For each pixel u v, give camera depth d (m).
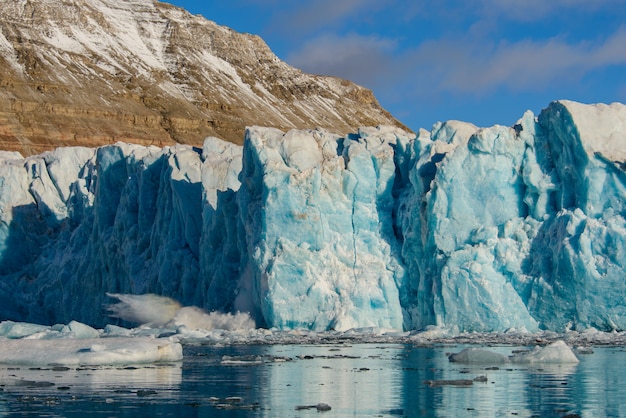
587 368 50.84
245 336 76.12
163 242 95.88
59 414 36.81
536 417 35.78
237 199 87.38
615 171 76.62
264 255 81.31
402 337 74.31
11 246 111.56
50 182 114.50
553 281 76.56
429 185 82.44
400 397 40.81
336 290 81.25
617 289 74.19
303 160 83.75
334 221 83.19
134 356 54.03
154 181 100.38
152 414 36.75
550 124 80.12
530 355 54.03
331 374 49.03
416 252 83.00
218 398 40.12
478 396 40.81
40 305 107.50
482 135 80.38
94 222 105.44
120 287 100.75
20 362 53.78
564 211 78.00
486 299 77.12
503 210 80.94
